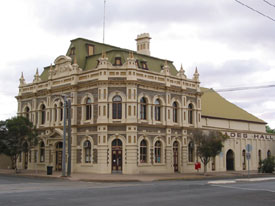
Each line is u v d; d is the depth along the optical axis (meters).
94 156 40.12
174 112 45.41
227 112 58.78
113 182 30.70
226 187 24.45
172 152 44.03
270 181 31.45
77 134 42.34
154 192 20.92
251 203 16.73
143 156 40.97
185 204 16.02
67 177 33.81
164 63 48.75
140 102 41.03
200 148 41.06
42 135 46.38
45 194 19.77
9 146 41.84
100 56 44.34
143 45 52.47
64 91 44.25
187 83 47.16
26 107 50.66
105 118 39.53
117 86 40.09
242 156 55.50
